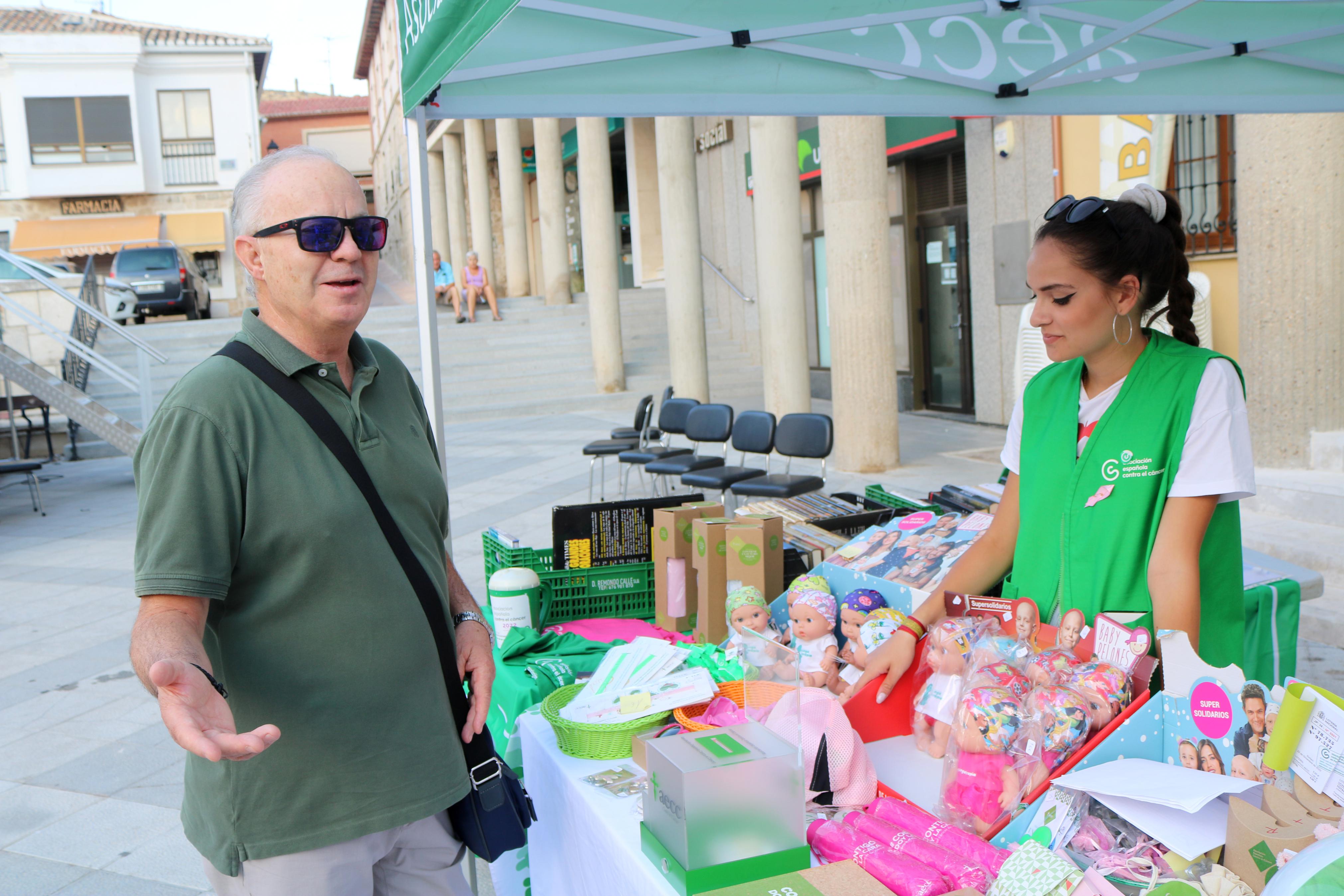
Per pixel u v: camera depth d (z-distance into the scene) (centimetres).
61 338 1119
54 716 433
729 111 279
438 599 167
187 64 2548
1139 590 179
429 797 160
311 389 160
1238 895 122
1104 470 181
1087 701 156
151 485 143
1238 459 171
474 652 179
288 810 151
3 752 397
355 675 154
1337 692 381
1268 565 279
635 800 176
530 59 256
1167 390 176
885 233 772
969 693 159
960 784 155
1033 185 888
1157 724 155
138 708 439
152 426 146
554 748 203
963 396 1090
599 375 1500
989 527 222
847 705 192
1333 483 505
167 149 2573
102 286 1414
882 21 270
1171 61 301
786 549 289
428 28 229
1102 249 169
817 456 647
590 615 303
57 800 353
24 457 1364
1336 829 120
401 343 1648
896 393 799
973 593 208
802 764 148
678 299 1138
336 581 153
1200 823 136
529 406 1450
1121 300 174
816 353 1391
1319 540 481
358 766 154
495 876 240
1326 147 505
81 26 2558
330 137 3919
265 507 149
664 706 198
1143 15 290
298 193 153
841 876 139
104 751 394
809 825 157
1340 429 528
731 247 1555
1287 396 534
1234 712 145
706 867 142
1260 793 137
